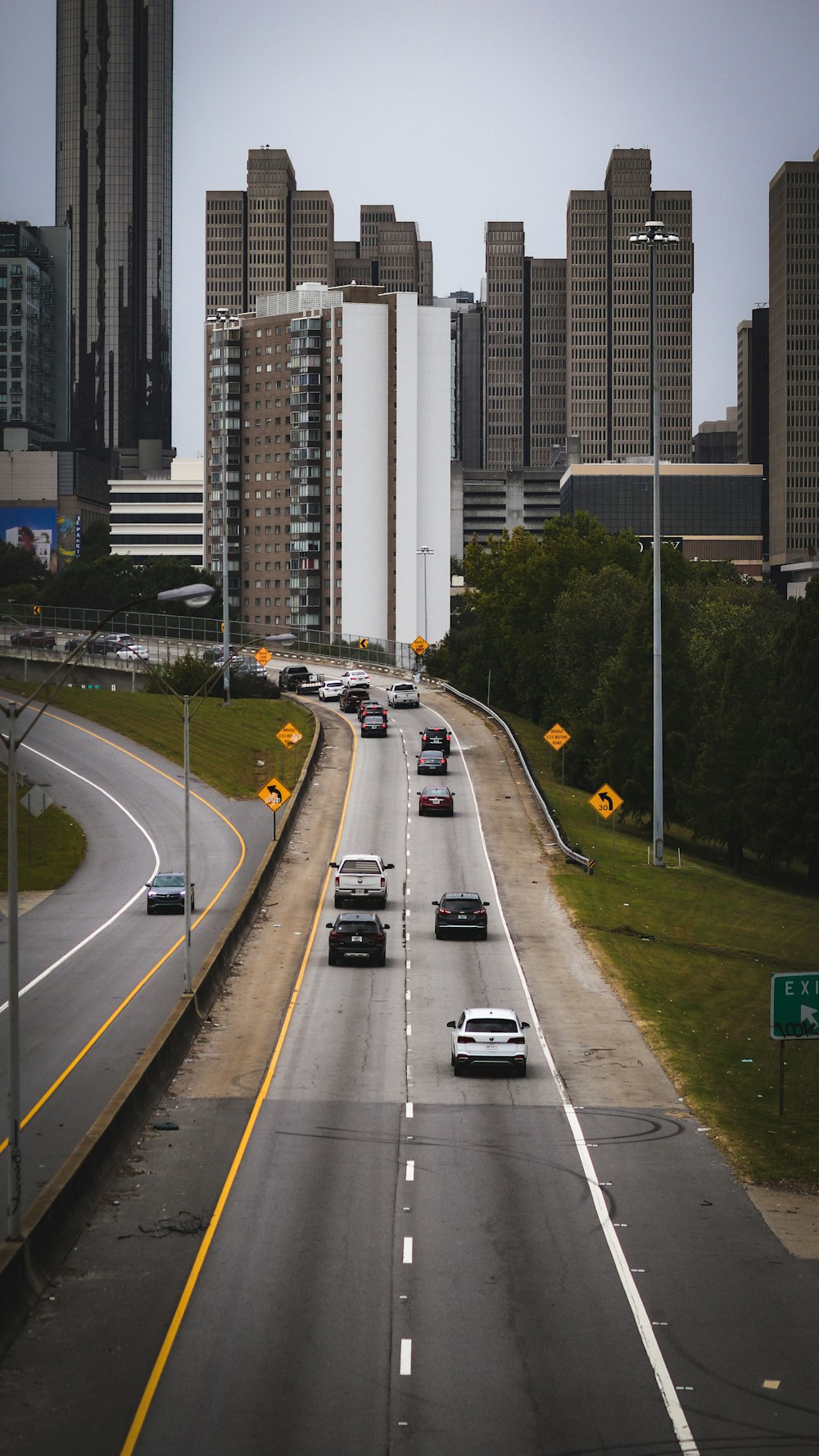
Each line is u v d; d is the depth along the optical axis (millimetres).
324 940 60781
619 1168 34219
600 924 64875
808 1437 21453
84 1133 36062
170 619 181000
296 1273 27422
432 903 68062
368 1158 34562
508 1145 35812
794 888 87375
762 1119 38594
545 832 85250
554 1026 48125
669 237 76500
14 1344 24344
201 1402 22328
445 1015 49312
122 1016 48625
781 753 85688
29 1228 27031
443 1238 29406
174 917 67875
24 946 61844
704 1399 22656
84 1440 21141
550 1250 28891
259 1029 47281
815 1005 39188
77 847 87438
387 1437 21297
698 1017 50875
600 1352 24281
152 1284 26859
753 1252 29031
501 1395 22672
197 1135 36188
